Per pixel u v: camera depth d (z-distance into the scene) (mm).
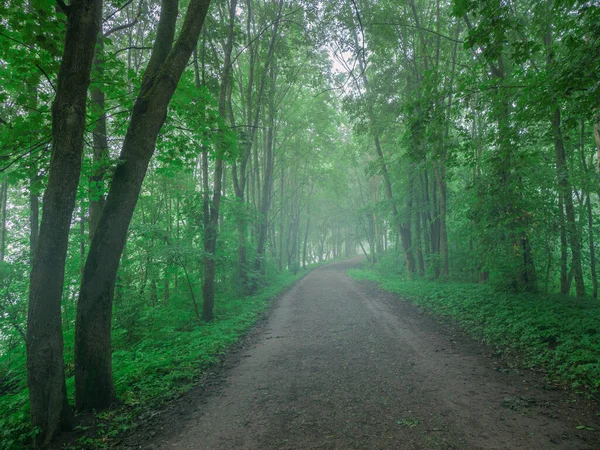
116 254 4945
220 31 12500
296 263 36625
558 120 8727
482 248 10664
